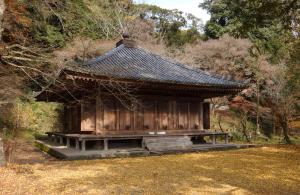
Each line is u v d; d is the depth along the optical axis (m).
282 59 32.06
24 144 19.75
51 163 12.02
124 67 16.72
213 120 32.16
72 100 18.45
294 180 8.69
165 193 7.11
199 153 15.39
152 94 17.81
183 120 18.89
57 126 26.89
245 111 32.62
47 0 12.37
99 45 27.27
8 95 19.05
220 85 17.45
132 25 36.19
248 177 9.05
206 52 33.81
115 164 11.62
